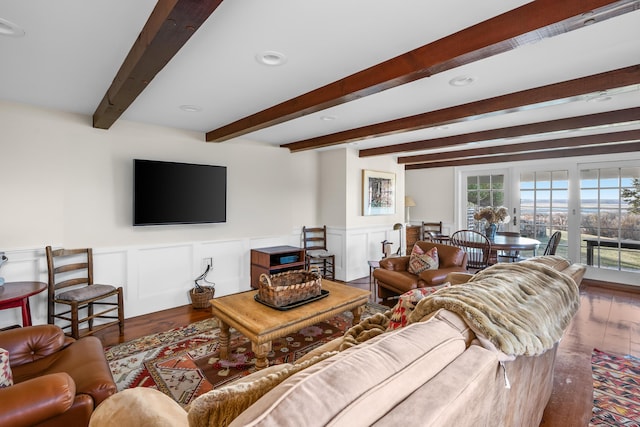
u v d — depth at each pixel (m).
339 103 2.39
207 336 2.98
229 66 2.04
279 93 2.54
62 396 1.17
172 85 2.38
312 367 0.83
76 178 3.16
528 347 1.15
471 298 1.27
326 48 1.80
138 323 3.31
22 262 2.87
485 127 3.60
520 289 1.52
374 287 4.76
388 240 5.81
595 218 4.87
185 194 3.77
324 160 5.43
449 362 0.94
